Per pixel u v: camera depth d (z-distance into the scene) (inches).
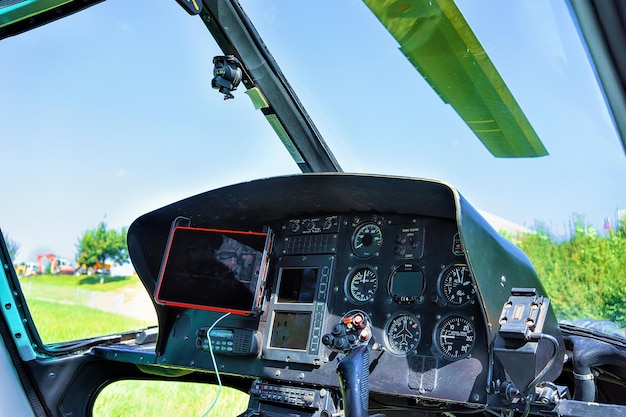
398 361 40.6
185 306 47.3
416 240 43.4
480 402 36.2
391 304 42.7
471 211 36.6
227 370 46.4
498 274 37.1
